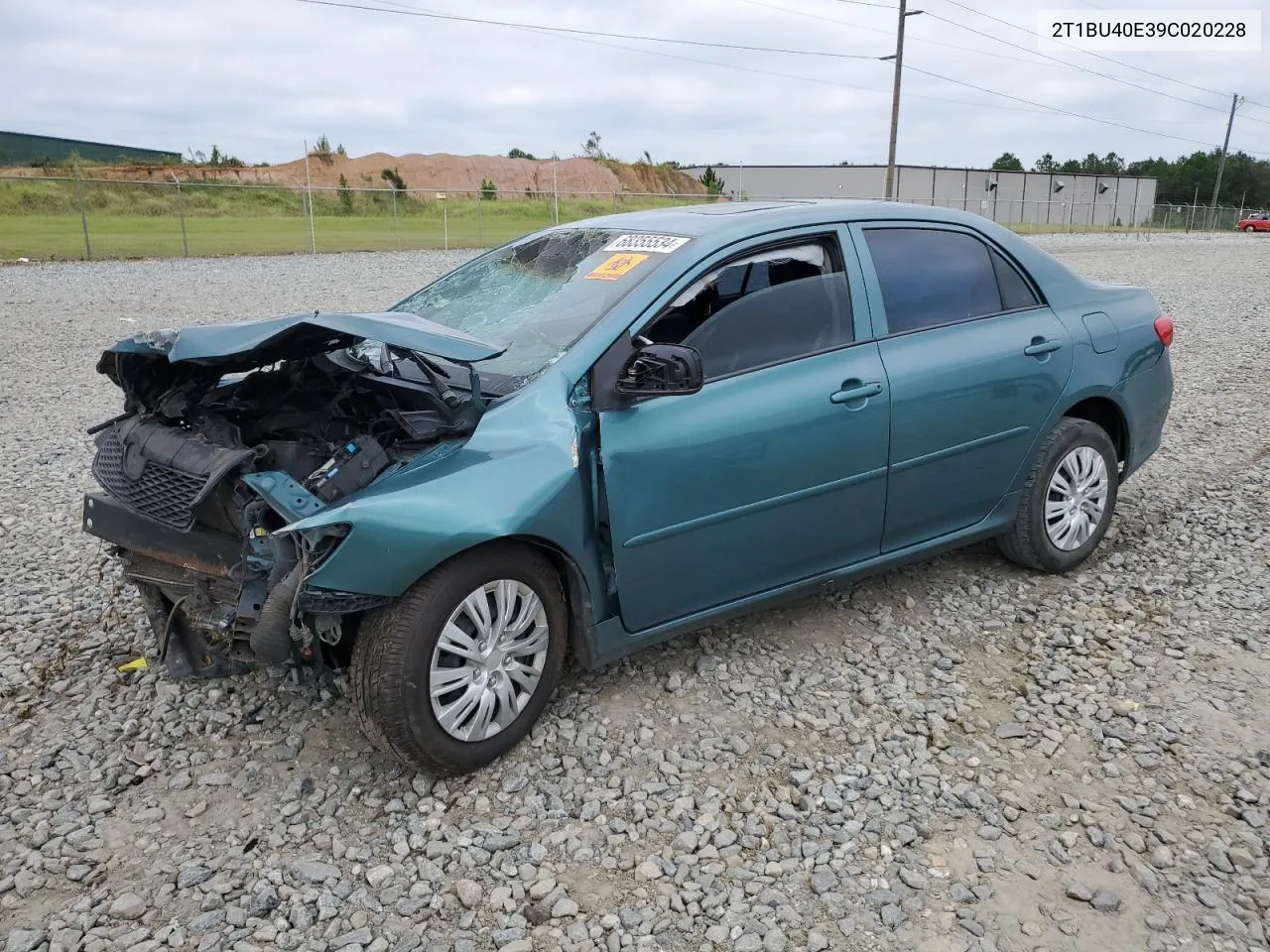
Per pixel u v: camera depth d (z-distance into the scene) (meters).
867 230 4.04
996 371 4.21
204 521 3.22
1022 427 4.36
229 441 3.24
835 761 3.33
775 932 2.57
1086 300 4.72
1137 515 5.66
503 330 3.73
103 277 18.31
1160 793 3.15
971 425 4.16
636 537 3.35
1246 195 109.38
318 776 3.26
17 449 7.14
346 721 3.57
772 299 3.72
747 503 3.59
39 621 4.37
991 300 4.37
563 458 3.21
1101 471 4.72
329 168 42.62
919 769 3.28
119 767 3.31
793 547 3.79
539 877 2.79
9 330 12.14
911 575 4.81
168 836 2.98
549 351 3.48
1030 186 67.19
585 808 3.07
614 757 3.35
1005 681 3.87
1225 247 37.75
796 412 3.63
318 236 30.30
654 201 40.25
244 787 3.20
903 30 35.94
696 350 3.39
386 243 28.81
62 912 2.66
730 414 3.50
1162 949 2.52
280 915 2.66
